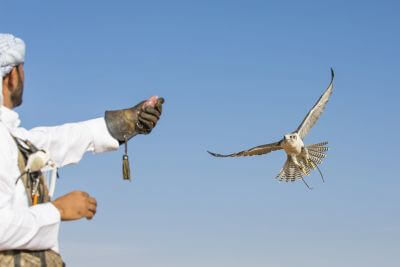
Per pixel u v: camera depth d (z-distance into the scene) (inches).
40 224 105.4
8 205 104.7
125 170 129.6
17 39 115.5
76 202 110.0
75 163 126.6
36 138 120.7
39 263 106.7
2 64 113.1
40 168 110.0
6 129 110.2
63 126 126.2
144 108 130.4
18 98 116.7
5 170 106.6
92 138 127.7
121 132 129.3
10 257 105.0
